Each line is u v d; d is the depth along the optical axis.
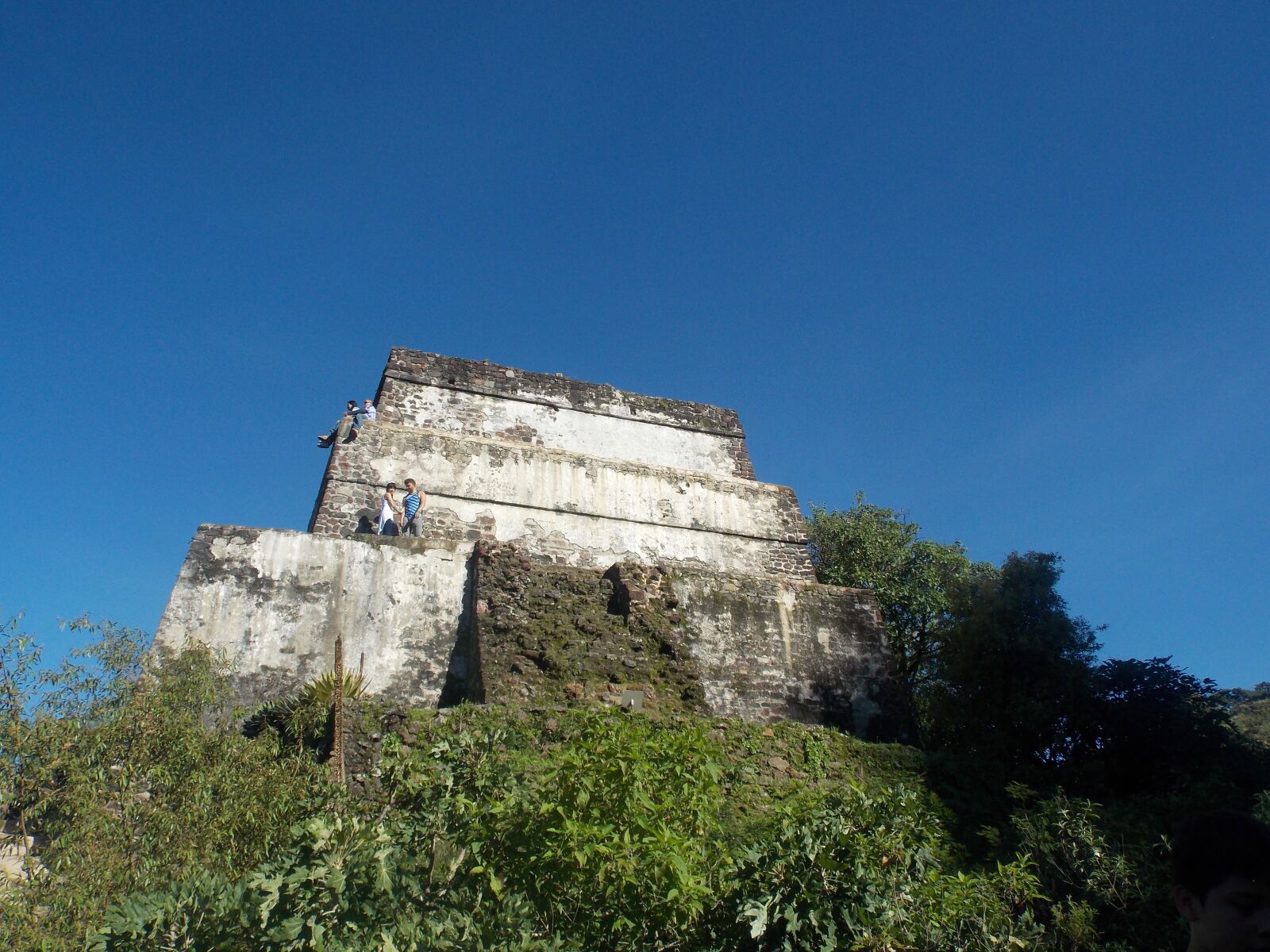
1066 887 9.88
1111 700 15.48
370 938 5.93
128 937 5.99
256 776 8.79
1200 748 14.80
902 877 7.50
